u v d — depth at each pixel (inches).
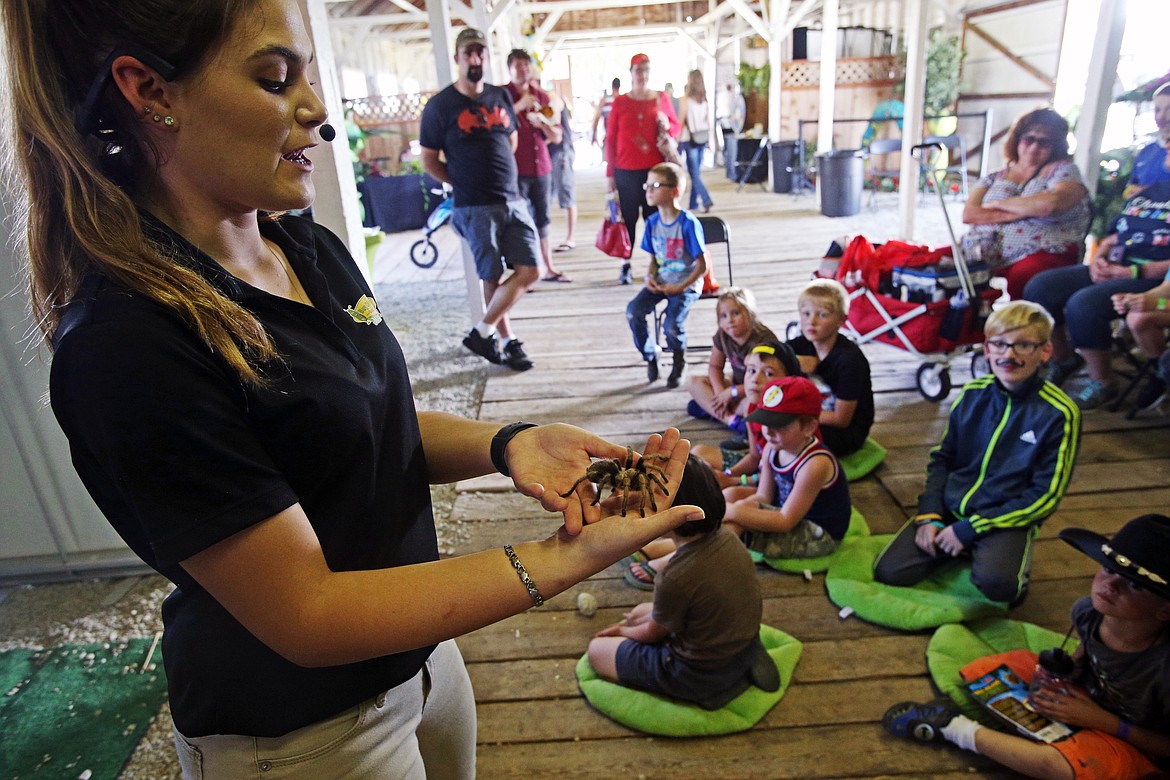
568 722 80.3
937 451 106.7
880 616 91.7
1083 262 179.8
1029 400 95.1
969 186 394.9
